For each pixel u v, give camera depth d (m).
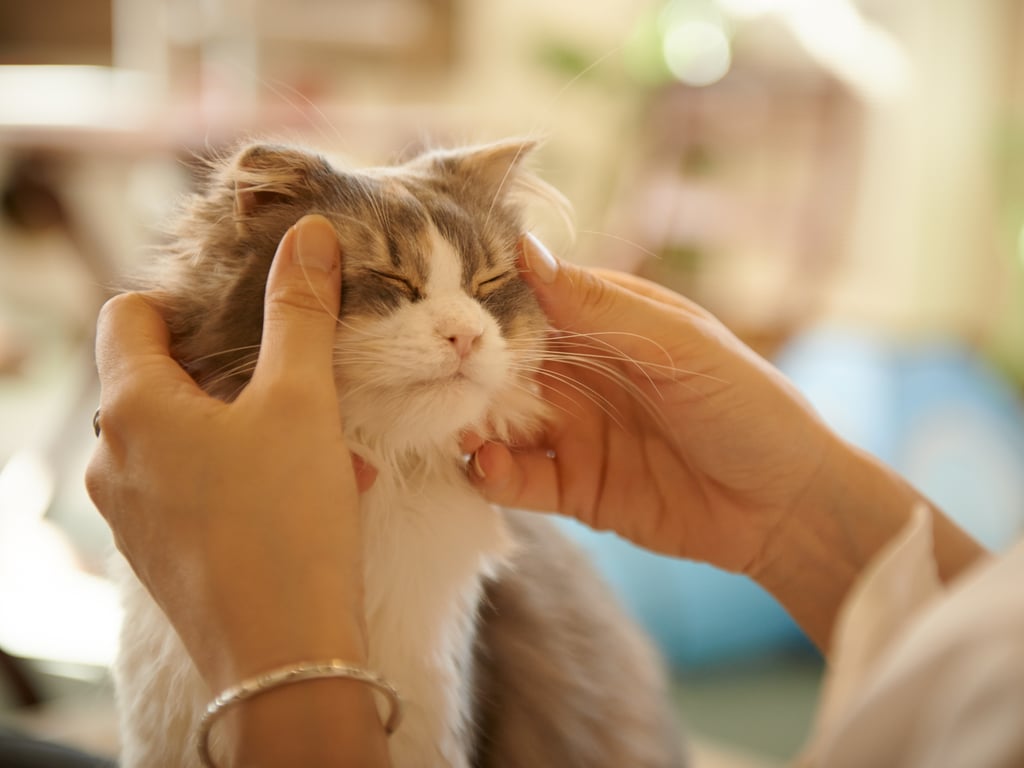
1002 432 3.50
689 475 1.38
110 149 3.34
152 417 0.91
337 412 0.92
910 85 5.09
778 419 1.24
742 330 4.48
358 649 0.85
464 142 2.36
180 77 4.39
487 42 5.52
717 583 2.67
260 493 0.86
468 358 1.20
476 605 1.32
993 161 5.07
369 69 5.11
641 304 1.20
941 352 4.29
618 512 1.41
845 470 1.26
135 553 0.92
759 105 4.70
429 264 1.25
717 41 4.29
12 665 2.19
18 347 4.50
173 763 1.16
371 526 1.19
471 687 1.29
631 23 5.35
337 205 1.24
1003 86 5.08
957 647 0.53
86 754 1.33
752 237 5.08
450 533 1.23
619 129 4.88
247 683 0.81
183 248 1.30
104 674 2.29
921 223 5.23
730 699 2.49
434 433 1.22
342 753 0.80
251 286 1.17
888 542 1.25
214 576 0.84
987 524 3.02
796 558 1.34
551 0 5.45
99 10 4.96
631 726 1.54
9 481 3.22
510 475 1.28
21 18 4.97
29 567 2.79
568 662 1.46
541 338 1.35
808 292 4.92
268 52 4.62
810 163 5.00
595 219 4.92
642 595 2.62
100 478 0.95
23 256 5.12
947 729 0.51
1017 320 4.74
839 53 4.63
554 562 1.55
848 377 3.81
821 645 1.37
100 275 3.91
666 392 1.25
